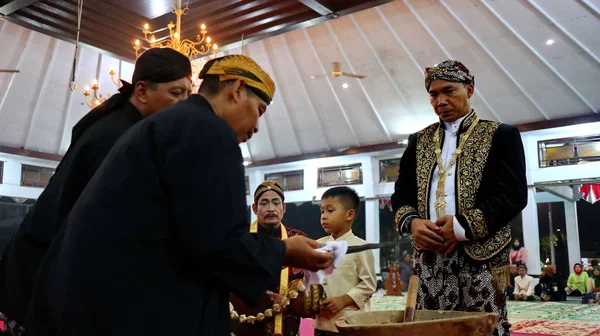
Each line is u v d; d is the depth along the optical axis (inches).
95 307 42.0
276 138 602.5
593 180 467.8
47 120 565.3
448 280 72.8
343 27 444.8
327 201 111.7
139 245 43.6
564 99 454.9
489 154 75.1
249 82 52.8
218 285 46.2
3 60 482.3
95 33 296.2
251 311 87.6
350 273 107.1
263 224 105.3
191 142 44.8
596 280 448.5
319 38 464.4
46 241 57.1
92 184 46.7
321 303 89.8
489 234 72.0
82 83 523.8
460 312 59.2
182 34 303.0
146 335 41.8
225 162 45.3
